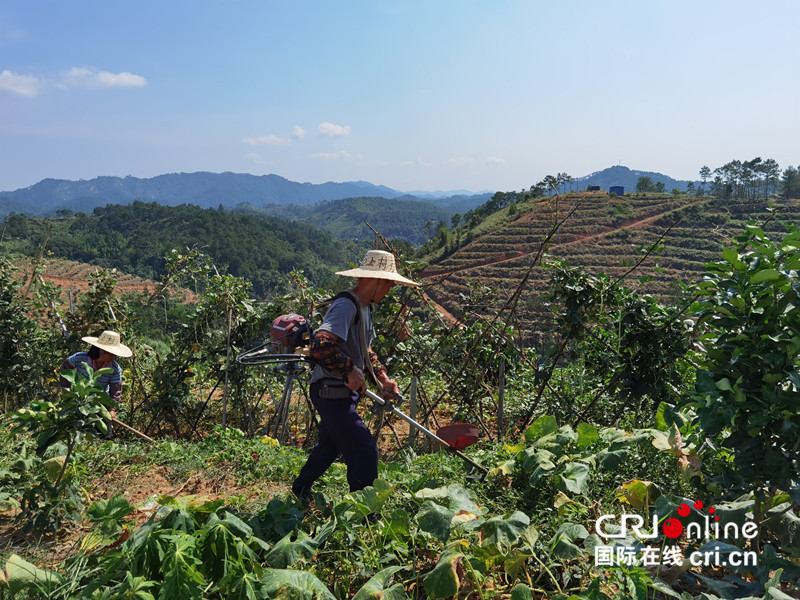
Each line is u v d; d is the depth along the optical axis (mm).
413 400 7082
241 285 9031
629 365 7078
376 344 7898
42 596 3000
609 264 113625
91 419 4344
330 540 3475
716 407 3355
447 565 2943
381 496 3510
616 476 4438
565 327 7312
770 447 3293
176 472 5707
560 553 3119
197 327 8984
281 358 4094
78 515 4383
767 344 3283
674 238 125750
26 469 4574
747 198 162125
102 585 2871
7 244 9648
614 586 3053
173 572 2699
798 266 3293
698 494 4012
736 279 3459
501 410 7191
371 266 3904
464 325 8219
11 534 4207
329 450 4137
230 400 9305
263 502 4480
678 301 6789
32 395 9289
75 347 9422
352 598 2957
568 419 7527
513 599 2844
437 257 137250
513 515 3361
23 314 9352
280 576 2764
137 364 9773
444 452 5441
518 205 156750
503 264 113625
